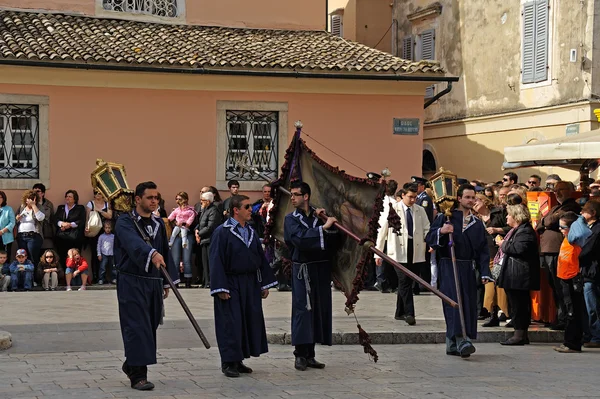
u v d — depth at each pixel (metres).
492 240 13.16
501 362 10.16
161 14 20.30
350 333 11.37
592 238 11.05
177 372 9.16
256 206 16.53
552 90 22.23
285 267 9.55
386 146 18.75
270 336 11.20
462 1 25.78
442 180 10.55
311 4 21.28
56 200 17.09
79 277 16.27
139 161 17.56
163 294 8.59
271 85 18.08
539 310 12.45
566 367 9.91
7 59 16.36
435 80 18.56
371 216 9.34
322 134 18.42
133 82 17.42
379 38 29.38
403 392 8.26
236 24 20.75
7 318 12.41
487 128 24.61
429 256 16.17
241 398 7.90
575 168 16.14
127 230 8.29
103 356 10.02
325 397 7.98
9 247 16.36
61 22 19.06
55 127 17.06
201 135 17.84
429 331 11.61
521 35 23.33
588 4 21.12
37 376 8.81
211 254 8.95
